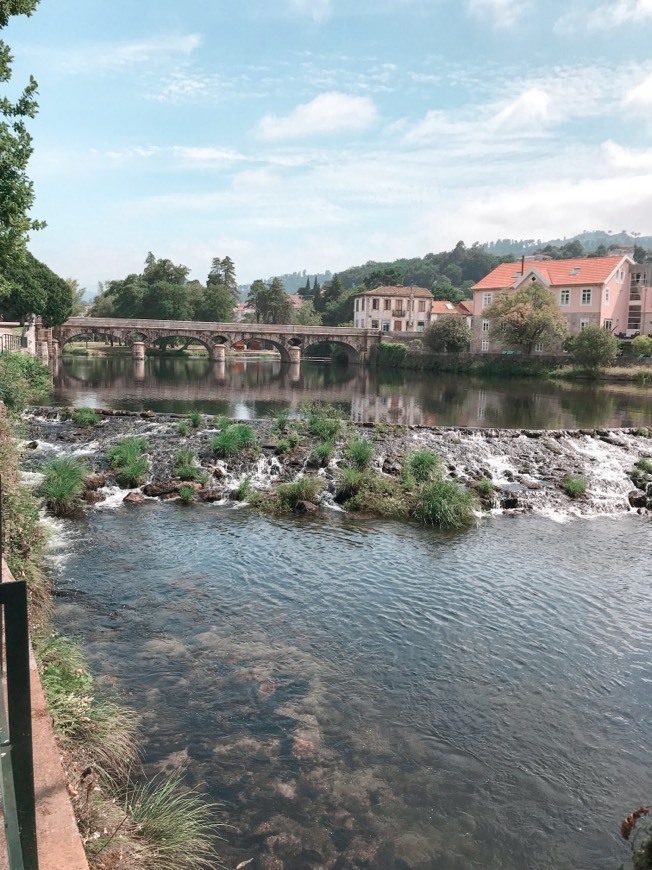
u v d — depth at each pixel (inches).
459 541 607.8
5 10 623.8
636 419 1369.3
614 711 341.7
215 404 1509.6
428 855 244.1
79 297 5565.9
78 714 272.4
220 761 286.2
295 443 875.4
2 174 657.6
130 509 665.6
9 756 107.6
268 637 403.5
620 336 2908.5
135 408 1366.9
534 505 735.1
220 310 4530.0
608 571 542.3
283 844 243.8
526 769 294.5
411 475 768.9
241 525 629.3
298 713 325.4
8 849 104.7
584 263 3021.7
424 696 347.3
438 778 285.7
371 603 460.1
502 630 426.3
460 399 1749.5
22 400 1043.9
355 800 269.3
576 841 255.1
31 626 343.3
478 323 3287.4
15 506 447.2
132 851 213.5
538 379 2471.7
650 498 761.0
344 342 3459.6
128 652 375.6
